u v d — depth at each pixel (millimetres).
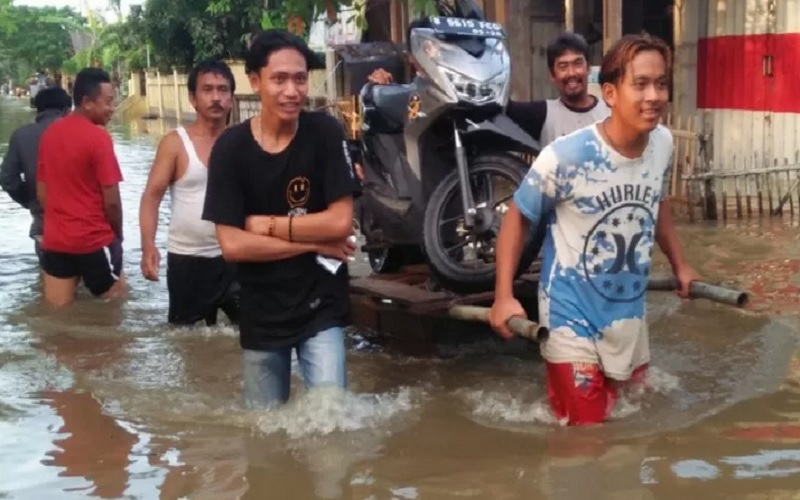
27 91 70562
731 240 7961
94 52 44062
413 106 5266
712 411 4168
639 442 3820
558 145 3924
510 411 4281
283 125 3992
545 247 4148
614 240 3963
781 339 5242
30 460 3867
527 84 12758
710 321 5641
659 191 4035
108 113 6852
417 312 5145
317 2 6988
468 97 4945
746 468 3523
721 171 8883
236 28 24797
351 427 4090
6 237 10094
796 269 6844
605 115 5348
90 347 5684
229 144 4023
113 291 7078
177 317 6113
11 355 5535
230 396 4625
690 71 10250
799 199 8852
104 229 6844
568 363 4031
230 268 5957
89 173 6707
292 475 3623
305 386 4453
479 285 5020
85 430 4215
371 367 5125
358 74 9930
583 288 3996
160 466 3758
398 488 3465
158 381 4941
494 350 5441
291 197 4070
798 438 3820
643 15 12516
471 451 3799
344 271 4199
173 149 5879
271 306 4109
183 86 28156
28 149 8008
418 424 4141
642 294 4109
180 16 25891
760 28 9359
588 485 3420
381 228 5926
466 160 5027
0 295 7258
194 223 5879
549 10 12711
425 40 5082
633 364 4168
